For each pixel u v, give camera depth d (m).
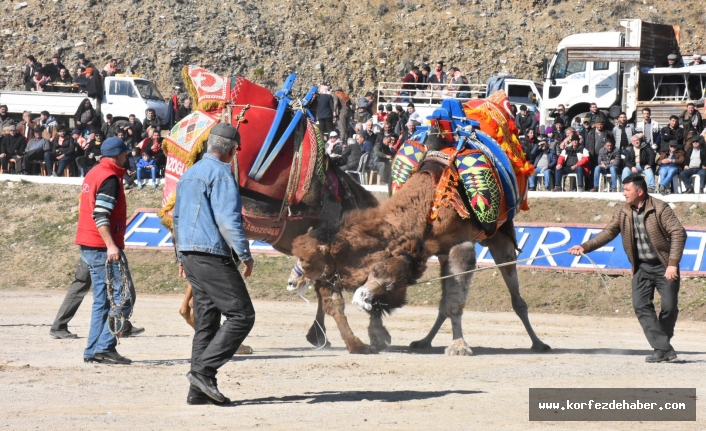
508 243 12.34
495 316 18.19
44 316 16.56
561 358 11.07
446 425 6.80
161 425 6.82
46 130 32.09
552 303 19.42
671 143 23.48
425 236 10.44
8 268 24.69
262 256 23.23
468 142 11.54
